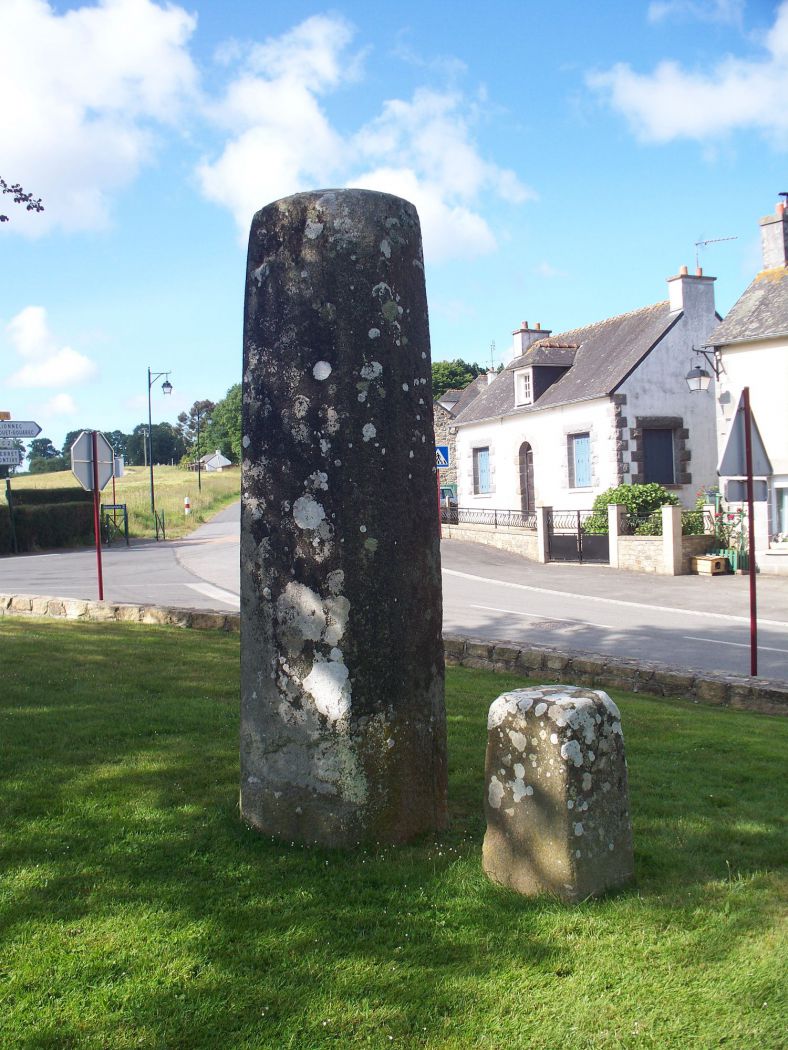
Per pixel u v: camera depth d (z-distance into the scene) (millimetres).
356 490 3951
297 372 4004
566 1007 2873
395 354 4082
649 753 5828
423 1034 2748
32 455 140750
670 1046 2699
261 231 4145
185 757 5219
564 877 3512
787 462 20281
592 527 24609
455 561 24984
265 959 3119
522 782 3625
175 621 10906
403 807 4051
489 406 34344
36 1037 2674
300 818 3986
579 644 12242
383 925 3357
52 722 5918
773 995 2938
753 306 21219
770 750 5895
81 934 3240
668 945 3217
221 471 90375
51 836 4047
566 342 32469
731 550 21266
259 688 4113
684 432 27516
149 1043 2668
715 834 4297
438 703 4242
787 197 22125
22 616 12133
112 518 33094
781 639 12680
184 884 3619
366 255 4023
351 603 3928
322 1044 2691
